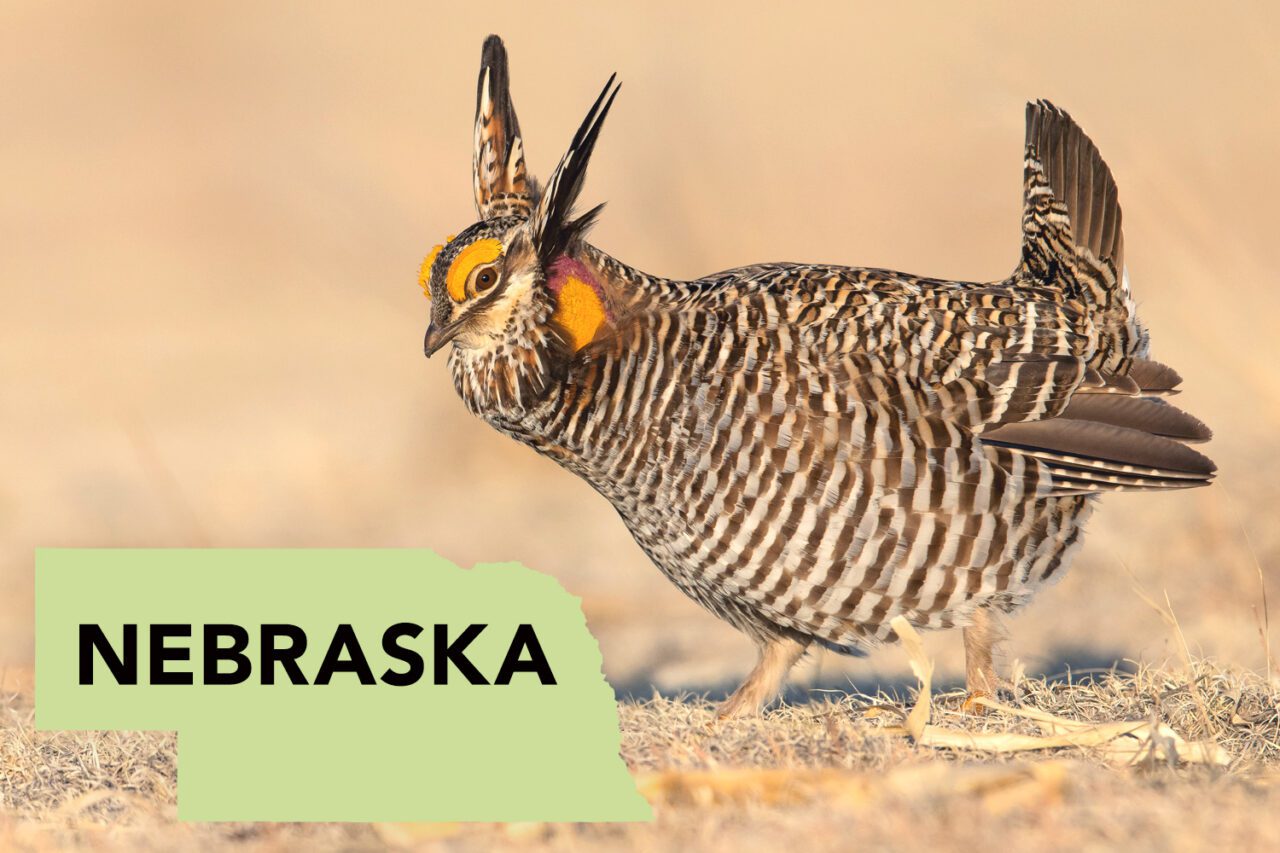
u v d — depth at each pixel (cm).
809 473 1021
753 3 4278
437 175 3378
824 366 1026
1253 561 1394
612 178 2791
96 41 4938
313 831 862
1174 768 881
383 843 828
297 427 2225
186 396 2434
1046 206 1159
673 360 1037
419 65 4434
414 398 2292
